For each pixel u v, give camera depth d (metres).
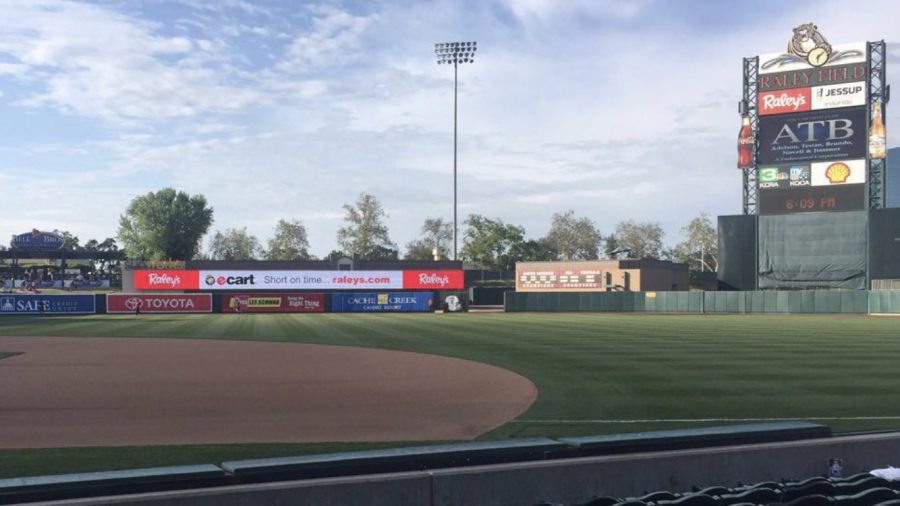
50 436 10.89
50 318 47.66
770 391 14.35
